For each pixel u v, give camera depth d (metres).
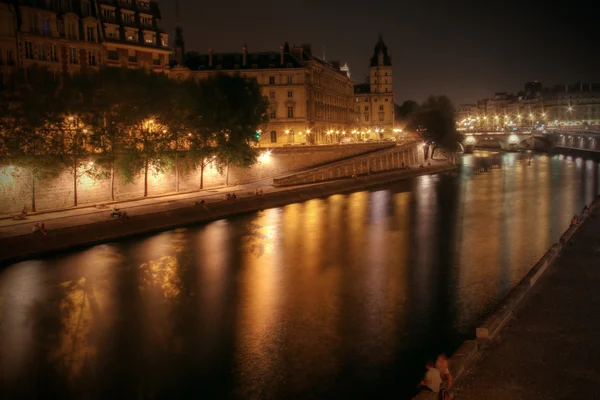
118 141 68.31
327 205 85.94
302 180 101.56
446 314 37.69
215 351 32.56
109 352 32.56
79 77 66.12
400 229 66.38
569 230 52.53
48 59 79.38
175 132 74.88
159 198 76.19
